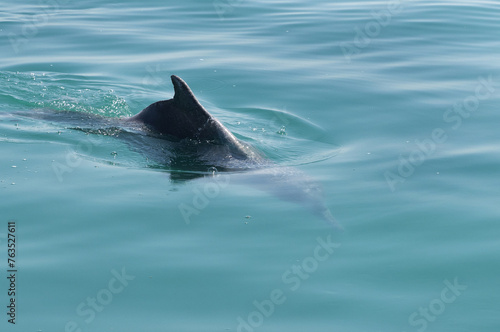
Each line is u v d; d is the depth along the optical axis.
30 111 15.91
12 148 13.63
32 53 21.50
